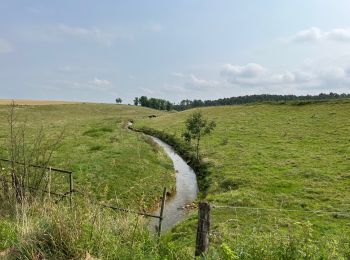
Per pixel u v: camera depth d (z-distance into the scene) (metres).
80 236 6.36
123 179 24.89
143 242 7.34
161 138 60.31
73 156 30.09
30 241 6.18
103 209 8.45
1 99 147.75
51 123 68.88
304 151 36.78
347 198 21.00
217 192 25.45
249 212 18.39
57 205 7.95
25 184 10.63
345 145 38.00
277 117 64.75
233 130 55.22
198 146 44.22
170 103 198.50
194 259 6.64
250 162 33.19
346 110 61.38
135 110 139.75
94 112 121.81
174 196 26.22
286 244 6.80
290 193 22.75
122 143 41.56
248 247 6.76
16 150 12.17
